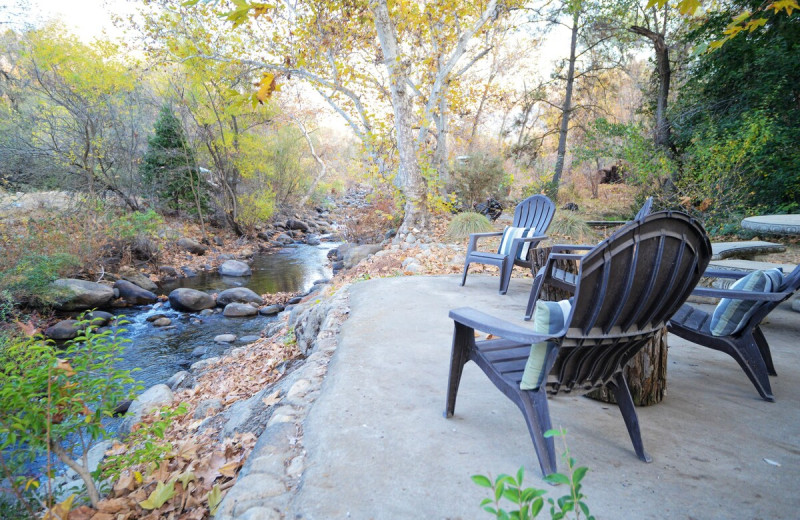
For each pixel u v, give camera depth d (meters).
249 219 17.64
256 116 16.89
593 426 2.29
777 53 9.74
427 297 5.02
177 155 16.05
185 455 2.88
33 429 2.16
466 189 14.63
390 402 2.57
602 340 1.82
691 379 2.88
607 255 1.65
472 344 2.27
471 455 2.01
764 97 9.82
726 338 2.63
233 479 2.49
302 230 21.20
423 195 10.76
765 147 9.27
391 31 9.98
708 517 1.59
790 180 9.01
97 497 2.45
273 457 2.11
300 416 2.55
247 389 4.48
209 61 13.69
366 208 13.96
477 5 12.00
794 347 3.43
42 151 13.62
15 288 8.07
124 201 15.70
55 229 10.57
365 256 10.62
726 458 1.97
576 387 1.97
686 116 11.98
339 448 2.09
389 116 12.84
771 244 5.85
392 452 2.05
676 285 1.95
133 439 3.01
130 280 10.81
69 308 8.89
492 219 12.75
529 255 4.84
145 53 13.01
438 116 14.73
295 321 6.34
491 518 1.58
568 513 1.59
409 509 1.65
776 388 2.72
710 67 11.59
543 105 23.19
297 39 11.58
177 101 16.06
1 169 13.62
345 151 37.38
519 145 18.48
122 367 6.44
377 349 3.45
